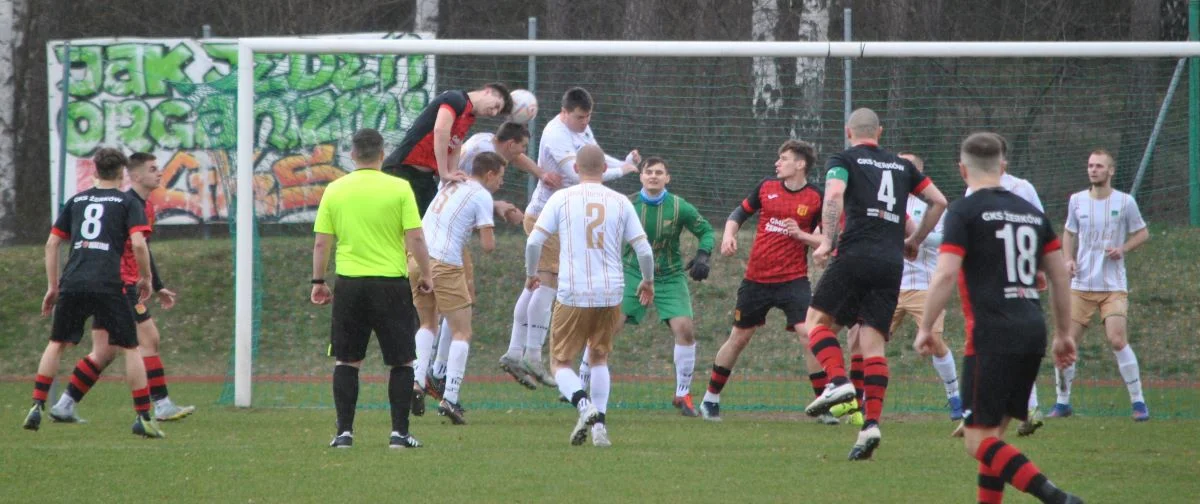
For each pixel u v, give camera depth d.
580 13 71.88
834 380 24.41
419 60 41.97
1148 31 68.94
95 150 60.88
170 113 60.75
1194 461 24.53
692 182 52.59
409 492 20.25
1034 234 17.72
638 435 28.94
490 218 31.30
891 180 24.94
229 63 61.75
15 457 24.14
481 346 49.28
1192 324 48.16
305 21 73.81
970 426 17.77
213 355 49.25
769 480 21.73
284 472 22.27
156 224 60.50
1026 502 20.02
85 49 60.97
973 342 17.64
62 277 27.52
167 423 30.86
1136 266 50.94
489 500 19.55
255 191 43.28
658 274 34.41
